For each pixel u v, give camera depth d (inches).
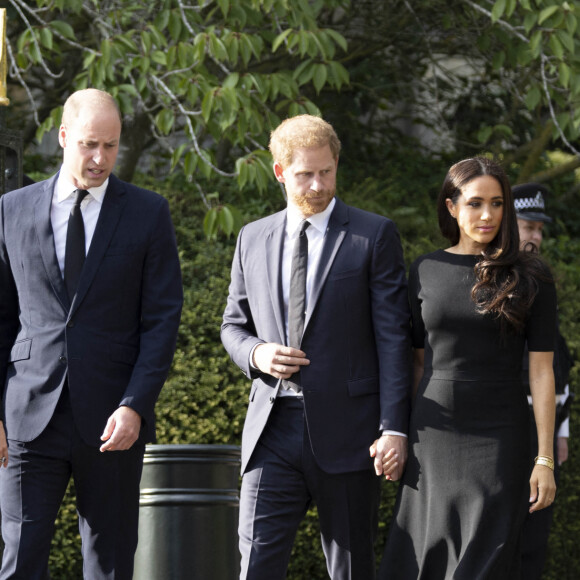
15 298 601.6
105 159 569.9
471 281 581.6
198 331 1000.9
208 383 972.6
